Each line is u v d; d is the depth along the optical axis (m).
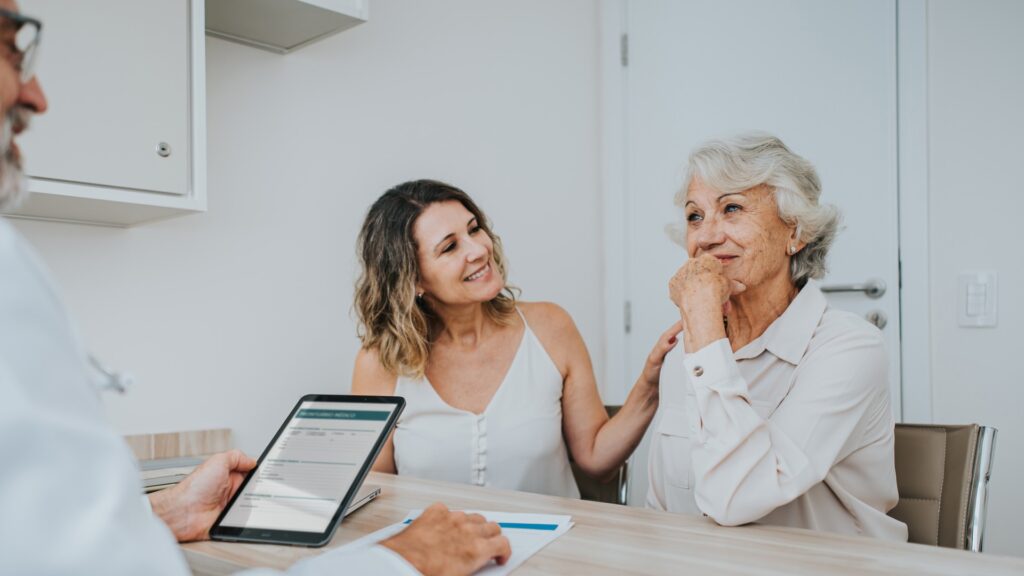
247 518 0.99
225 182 1.89
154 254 1.76
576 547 0.89
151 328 1.75
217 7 1.72
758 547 0.88
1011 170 2.13
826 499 1.23
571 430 1.78
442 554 0.76
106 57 1.37
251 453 1.91
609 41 3.01
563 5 2.89
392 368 1.65
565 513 1.08
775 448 1.07
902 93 2.32
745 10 2.67
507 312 1.75
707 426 1.08
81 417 0.41
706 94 2.77
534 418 1.66
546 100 2.80
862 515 1.20
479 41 2.56
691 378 1.12
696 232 1.45
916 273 2.28
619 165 2.98
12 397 0.38
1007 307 2.13
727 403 1.07
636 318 2.93
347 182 2.15
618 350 2.95
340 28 1.86
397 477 1.41
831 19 2.48
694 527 0.99
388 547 0.75
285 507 0.99
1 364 0.38
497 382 1.69
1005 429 2.12
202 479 1.01
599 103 3.03
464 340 1.71
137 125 1.41
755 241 1.39
